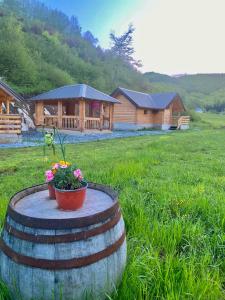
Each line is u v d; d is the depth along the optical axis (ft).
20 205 7.41
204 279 7.09
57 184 7.14
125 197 13.97
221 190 16.67
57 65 123.54
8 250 6.44
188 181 19.12
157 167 24.25
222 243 9.56
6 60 89.25
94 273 6.26
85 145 43.86
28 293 6.20
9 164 25.73
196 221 11.78
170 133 73.92
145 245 9.21
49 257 5.99
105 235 6.50
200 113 179.01
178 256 8.73
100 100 65.98
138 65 238.27
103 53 197.06
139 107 85.51
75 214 6.73
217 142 47.44
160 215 12.10
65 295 6.07
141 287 6.89
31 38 128.16
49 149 38.34
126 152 33.65
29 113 74.84
